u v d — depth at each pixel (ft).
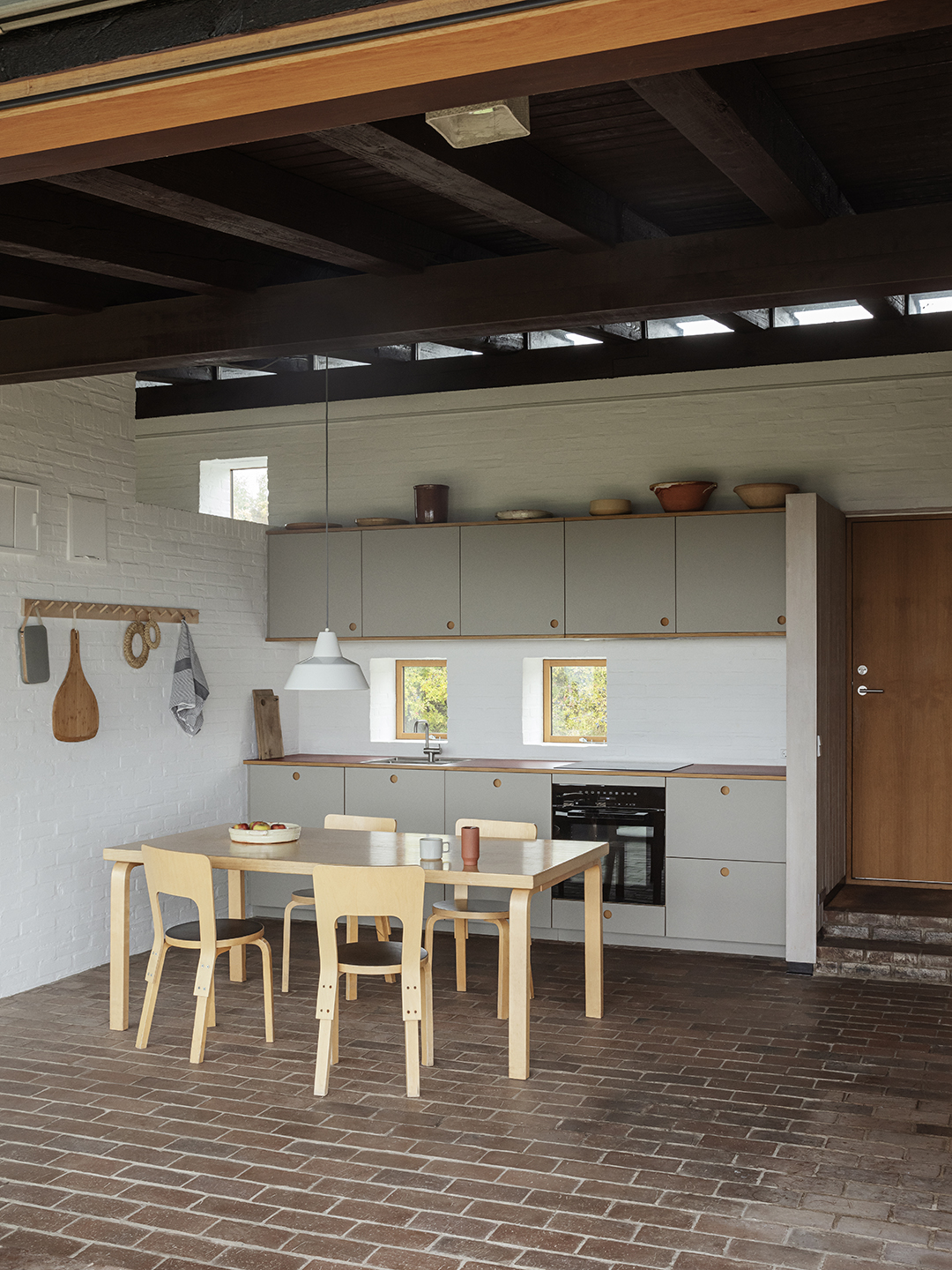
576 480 23.76
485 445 24.47
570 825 21.94
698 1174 12.01
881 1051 15.85
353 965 14.40
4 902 18.49
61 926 19.60
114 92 5.40
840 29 5.07
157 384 27.12
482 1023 17.11
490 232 14.11
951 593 22.27
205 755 23.20
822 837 20.47
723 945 21.30
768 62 9.90
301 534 24.81
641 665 23.54
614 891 21.61
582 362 23.48
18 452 18.88
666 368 22.90
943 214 11.72
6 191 11.61
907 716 22.66
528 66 5.19
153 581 21.89
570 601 22.49
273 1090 14.35
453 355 24.40
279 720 25.38
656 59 5.19
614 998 18.39
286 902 23.90
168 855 15.67
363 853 16.75
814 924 19.86
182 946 15.84
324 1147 12.67
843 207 12.89
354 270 14.43
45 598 19.38
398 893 14.15
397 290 13.91
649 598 21.93
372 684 25.89
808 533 19.86
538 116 10.90
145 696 21.61
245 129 5.78
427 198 12.76
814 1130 13.17
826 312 22.04
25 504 18.89
